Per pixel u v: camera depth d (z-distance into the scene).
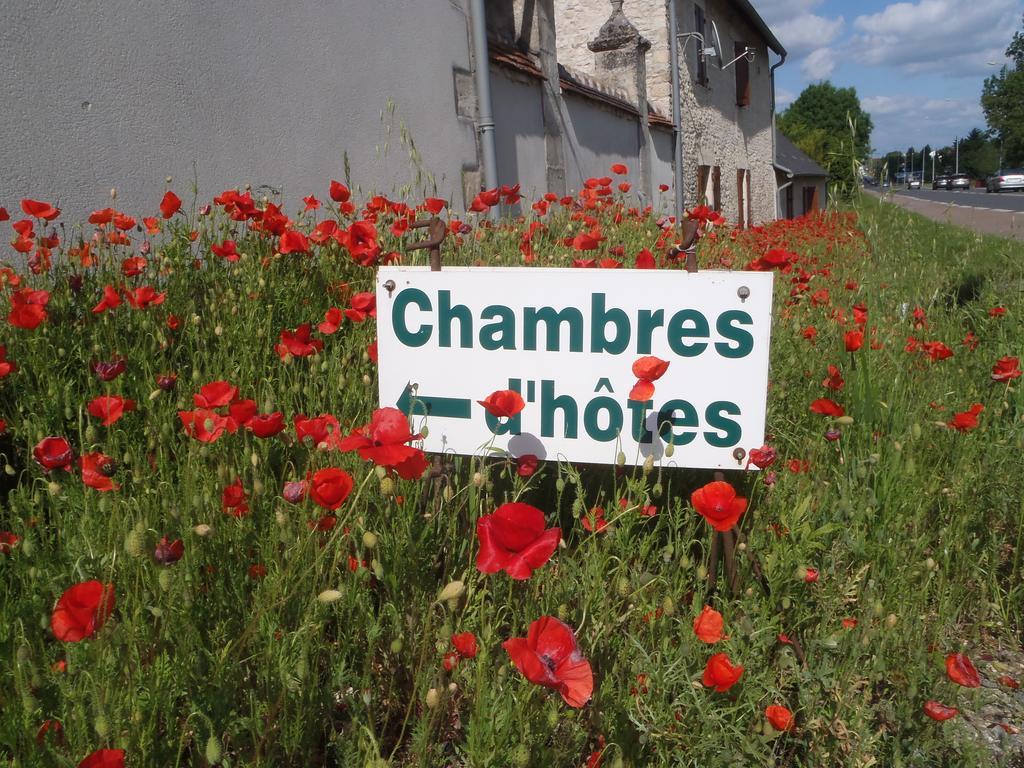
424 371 2.22
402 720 1.84
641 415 2.10
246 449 2.00
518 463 2.17
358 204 5.83
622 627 1.80
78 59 3.83
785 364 3.44
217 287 3.29
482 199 4.69
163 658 1.50
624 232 5.61
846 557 2.34
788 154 31.30
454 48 7.14
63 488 1.95
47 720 1.40
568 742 1.58
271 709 1.47
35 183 3.63
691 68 17.28
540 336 2.13
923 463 2.88
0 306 2.86
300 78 5.32
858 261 6.38
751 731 1.67
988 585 2.51
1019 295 5.03
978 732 1.96
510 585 1.81
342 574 1.83
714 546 2.03
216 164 4.65
